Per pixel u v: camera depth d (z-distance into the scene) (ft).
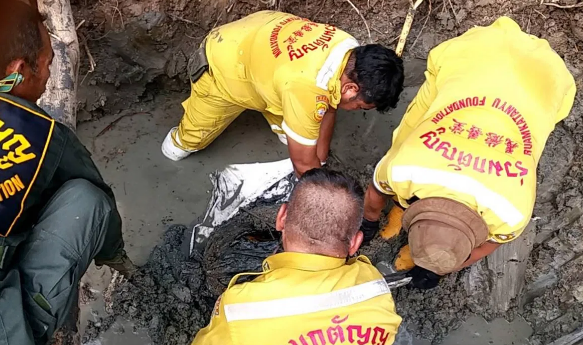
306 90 6.77
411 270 7.95
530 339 7.74
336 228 4.43
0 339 4.40
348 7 9.86
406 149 6.05
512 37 6.89
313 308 4.26
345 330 4.25
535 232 8.21
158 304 7.73
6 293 4.52
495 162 5.73
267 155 9.37
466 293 7.95
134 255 8.23
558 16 9.53
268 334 4.26
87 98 9.26
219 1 9.27
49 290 4.88
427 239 5.49
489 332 7.82
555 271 8.04
